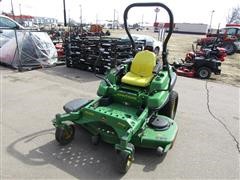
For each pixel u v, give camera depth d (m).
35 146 3.83
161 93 3.96
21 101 5.70
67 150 3.77
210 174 3.48
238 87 8.41
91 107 3.77
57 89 6.75
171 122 3.91
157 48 13.60
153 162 3.63
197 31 59.25
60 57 10.61
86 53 8.83
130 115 3.76
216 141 4.39
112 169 3.40
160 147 3.50
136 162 3.60
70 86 7.09
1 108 5.23
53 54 10.06
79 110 3.76
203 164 3.69
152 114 3.95
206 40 19.97
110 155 3.70
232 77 10.33
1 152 3.63
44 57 9.63
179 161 3.71
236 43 18.62
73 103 4.07
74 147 3.85
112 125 3.46
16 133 4.20
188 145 4.18
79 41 9.02
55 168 3.36
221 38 18.80
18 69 8.77
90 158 3.60
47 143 3.93
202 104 6.30
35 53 9.37
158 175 3.37
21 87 6.76
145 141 3.51
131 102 4.02
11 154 3.60
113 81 4.27
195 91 7.49
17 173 3.22
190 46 22.00
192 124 5.02
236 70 12.17
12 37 9.33
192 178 3.37
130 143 3.32
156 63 4.46
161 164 3.60
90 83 7.48
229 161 3.81
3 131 4.24
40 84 7.14
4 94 6.12
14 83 7.11
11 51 9.09
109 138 3.66
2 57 9.36
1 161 3.44
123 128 3.35
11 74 8.16
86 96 6.29
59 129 3.71
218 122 5.21
